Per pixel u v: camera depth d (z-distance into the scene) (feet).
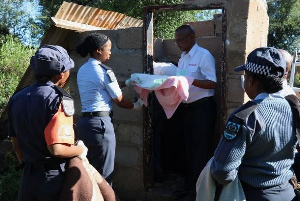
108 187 8.30
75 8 12.92
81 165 7.42
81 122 10.41
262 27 12.41
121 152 13.04
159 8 11.53
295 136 6.43
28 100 7.00
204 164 11.10
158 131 13.06
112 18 15.06
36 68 7.12
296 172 7.59
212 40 13.12
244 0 10.38
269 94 6.33
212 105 11.17
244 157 6.34
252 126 5.93
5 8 45.32
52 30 12.71
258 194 6.30
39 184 7.07
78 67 13.47
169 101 10.84
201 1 11.18
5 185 12.66
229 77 10.85
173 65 12.57
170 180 13.16
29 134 7.06
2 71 27.04
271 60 6.10
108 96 10.58
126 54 12.51
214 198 6.70
